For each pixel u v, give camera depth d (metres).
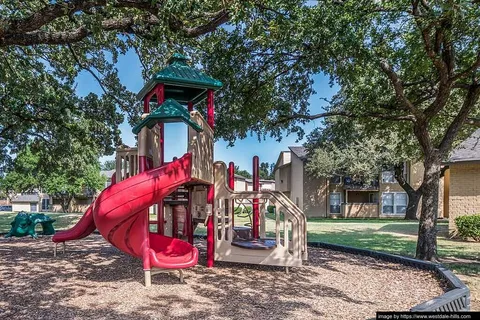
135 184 4.41
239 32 7.01
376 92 7.92
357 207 26.23
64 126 11.57
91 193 37.94
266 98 8.20
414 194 23.33
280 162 32.94
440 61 6.08
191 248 5.18
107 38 8.53
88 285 4.55
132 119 10.45
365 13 5.60
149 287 4.46
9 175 32.31
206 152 5.57
